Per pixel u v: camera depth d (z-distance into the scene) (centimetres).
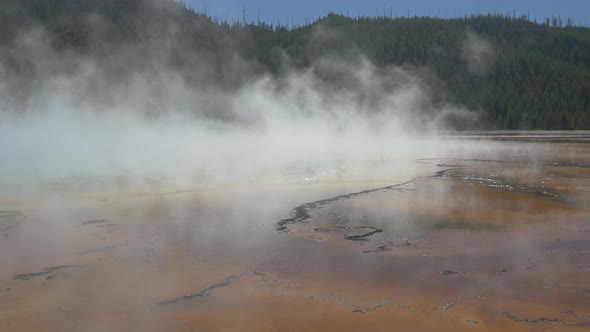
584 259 429
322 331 288
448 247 474
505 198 751
